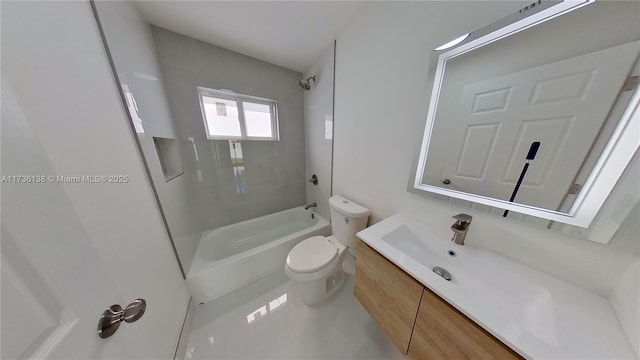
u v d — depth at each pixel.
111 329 0.45
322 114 1.91
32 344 0.29
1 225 0.28
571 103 0.60
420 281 0.72
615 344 0.48
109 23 0.86
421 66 0.99
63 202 0.39
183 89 1.62
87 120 0.63
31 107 0.44
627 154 0.52
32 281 0.31
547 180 0.67
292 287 1.57
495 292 0.75
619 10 0.50
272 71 1.99
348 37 1.41
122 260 0.68
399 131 1.17
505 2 0.70
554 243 0.68
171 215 1.23
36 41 0.48
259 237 2.15
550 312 0.59
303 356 1.08
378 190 1.39
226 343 1.15
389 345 1.12
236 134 1.98
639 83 0.49
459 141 0.90
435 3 0.90
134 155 0.90
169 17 1.30
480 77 0.80
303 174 2.48
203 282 1.38
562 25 0.59
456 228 0.87
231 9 1.22
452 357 0.65
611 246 0.57
